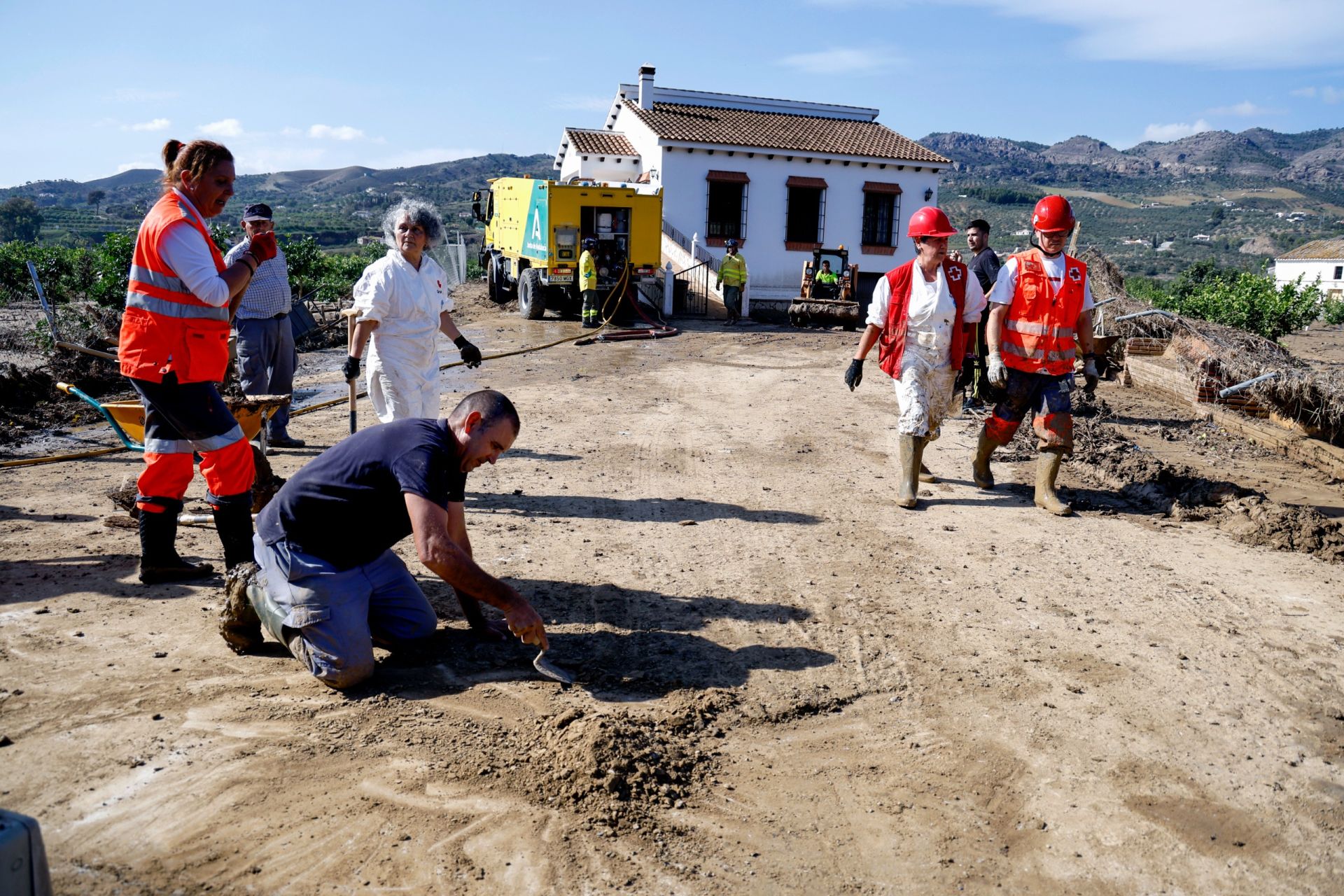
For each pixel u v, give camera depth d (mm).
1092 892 2703
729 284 21375
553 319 21094
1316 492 7633
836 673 4004
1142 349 12688
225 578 4512
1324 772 3379
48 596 4406
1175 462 8477
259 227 7383
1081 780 3266
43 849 1811
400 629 3873
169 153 4246
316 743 3215
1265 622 4742
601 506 6438
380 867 2607
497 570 5039
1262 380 9742
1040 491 6770
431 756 3170
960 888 2697
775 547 5684
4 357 12469
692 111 28109
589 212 20109
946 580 5207
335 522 3518
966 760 3361
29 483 6531
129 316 4145
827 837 2898
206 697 3494
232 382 10953
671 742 3340
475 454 3523
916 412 6520
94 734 3191
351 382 5691
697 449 8328
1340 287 71750
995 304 6516
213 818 2768
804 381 12633
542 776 3096
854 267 21922
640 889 2604
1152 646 4406
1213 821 3059
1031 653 4281
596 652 4059
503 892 2547
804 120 29422
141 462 7324
